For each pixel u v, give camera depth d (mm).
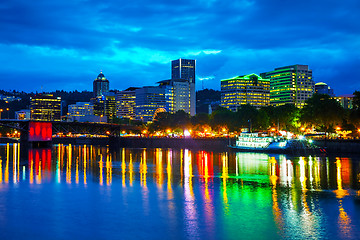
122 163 153000
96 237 56969
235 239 56125
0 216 66938
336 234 57844
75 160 167500
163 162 157125
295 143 198625
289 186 94500
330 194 84312
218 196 82500
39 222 63625
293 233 58312
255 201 77750
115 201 77688
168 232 58875
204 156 189500
